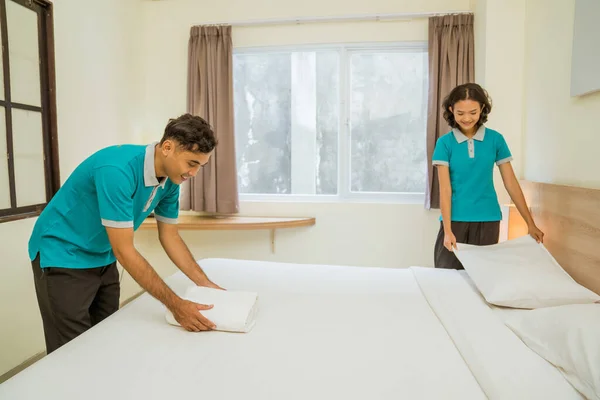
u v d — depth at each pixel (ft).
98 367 3.78
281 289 6.01
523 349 4.11
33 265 5.18
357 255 10.41
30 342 7.54
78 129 8.64
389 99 10.44
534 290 5.24
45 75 7.85
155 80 10.88
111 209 4.38
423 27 9.93
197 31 10.28
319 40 10.25
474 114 6.53
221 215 10.73
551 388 3.43
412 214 10.16
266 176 10.95
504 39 8.63
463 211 6.92
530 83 8.11
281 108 10.77
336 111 10.59
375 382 3.55
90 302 5.30
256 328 4.68
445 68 9.55
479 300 5.50
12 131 7.14
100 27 9.25
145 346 4.23
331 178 10.74
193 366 3.82
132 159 4.62
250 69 10.78
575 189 5.83
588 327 3.84
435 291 5.82
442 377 3.63
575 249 5.85
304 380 3.58
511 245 6.33
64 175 8.28
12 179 7.16
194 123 4.50
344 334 4.52
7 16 6.98
